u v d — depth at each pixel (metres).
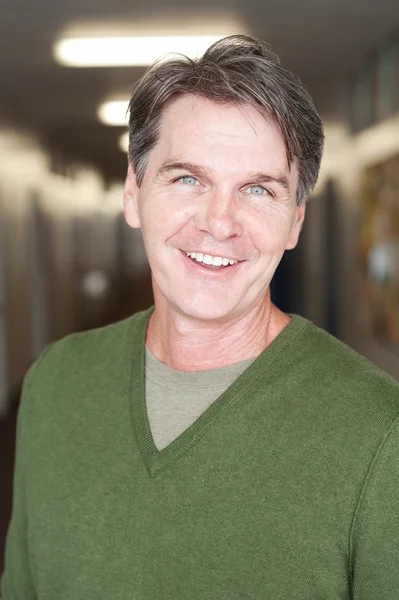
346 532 0.96
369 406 0.99
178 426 1.10
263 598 0.98
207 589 1.01
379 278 5.22
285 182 1.03
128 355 1.19
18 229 7.54
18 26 4.40
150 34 4.59
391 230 4.84
